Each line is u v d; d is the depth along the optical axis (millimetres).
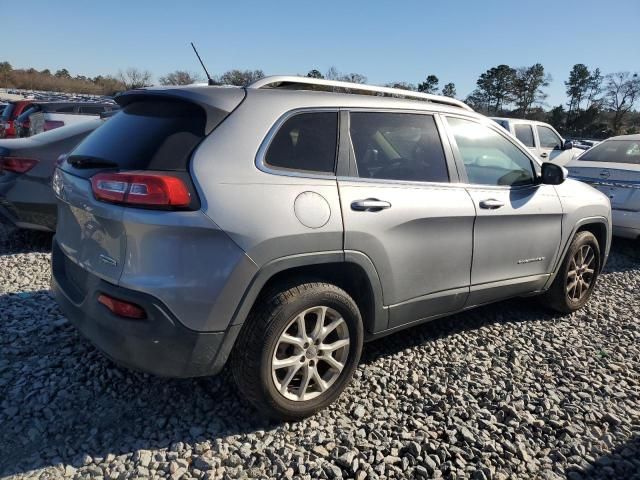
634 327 4438
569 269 4484
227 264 2400
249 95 2736
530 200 3947
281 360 2680
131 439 2598
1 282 4574
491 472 2543
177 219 2314
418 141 3348
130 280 2361
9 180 5250
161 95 2766
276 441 2646
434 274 3334
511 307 4762
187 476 2375
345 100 3033
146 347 2385
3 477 2287
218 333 2449
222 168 2479
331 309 2805
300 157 2752
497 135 3920
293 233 2562
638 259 6828
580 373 3559
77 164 2830
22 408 2781
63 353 3357
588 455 2732
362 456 2586
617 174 6742
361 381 3277
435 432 2814
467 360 3641
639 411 3168
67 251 2850
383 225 2941
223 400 2967
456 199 3398
